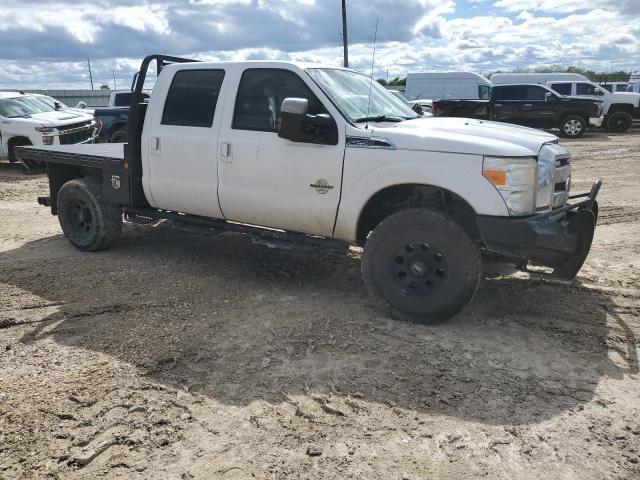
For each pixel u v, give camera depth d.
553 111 20.47
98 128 14.41
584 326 4.27
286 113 4.23
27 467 2.69
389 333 4.09
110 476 2.62
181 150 5.20
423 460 2.72
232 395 3.29
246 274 5.51
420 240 4.09
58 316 4.45
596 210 4.88
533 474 2.62
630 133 22.17
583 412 3.12
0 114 13.01
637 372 3.57
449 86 24.23
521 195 3.90
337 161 4.36
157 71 5.64
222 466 2.68
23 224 7.81
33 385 3.41
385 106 5.01
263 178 4.73
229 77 4.96
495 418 3.06
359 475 2.61
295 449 2.80
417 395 3.29
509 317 4.42
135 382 3.44
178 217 5.55
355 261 5.89
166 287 5.12
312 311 4.53
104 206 6.09
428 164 4.01
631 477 2.60
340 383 3.42
